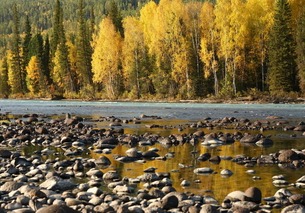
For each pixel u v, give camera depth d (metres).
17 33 99.69
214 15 61.41
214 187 10.69
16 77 97.44
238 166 13.68
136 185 11.02
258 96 54.38
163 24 62.66
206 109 43.28
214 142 19.02
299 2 60.78
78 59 82.19
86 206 8.62
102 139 19.11
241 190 10.36
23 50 98.12
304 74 52.91
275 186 10.77
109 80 70.69
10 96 94.25
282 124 28.17
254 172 12.62
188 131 24.39
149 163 14.30
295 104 48.19
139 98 66.19
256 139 19.66
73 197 9.66
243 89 60.06
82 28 82.25
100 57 70.25
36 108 50.09
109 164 14.15
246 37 58.41
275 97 53.16
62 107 51.69
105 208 8.33
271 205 9.00
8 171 12.74
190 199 9.34
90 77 81.75
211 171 12.63
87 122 31.05
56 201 8.87
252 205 8.76
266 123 28.70
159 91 63.56
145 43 67.88
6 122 29.77
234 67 56.88
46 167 13.24
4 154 15.73
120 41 71.12
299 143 19.16
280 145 18.53
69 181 10.93
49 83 93.12
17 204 8.71
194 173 12.48
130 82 68.75
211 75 63.38
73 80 87.44
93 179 11.70
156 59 63.62
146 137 21.30
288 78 54.91
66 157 15.60
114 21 83.69
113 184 10.90
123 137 20.81
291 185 10.85
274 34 55.31
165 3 63.81
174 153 16.47
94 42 73.94
